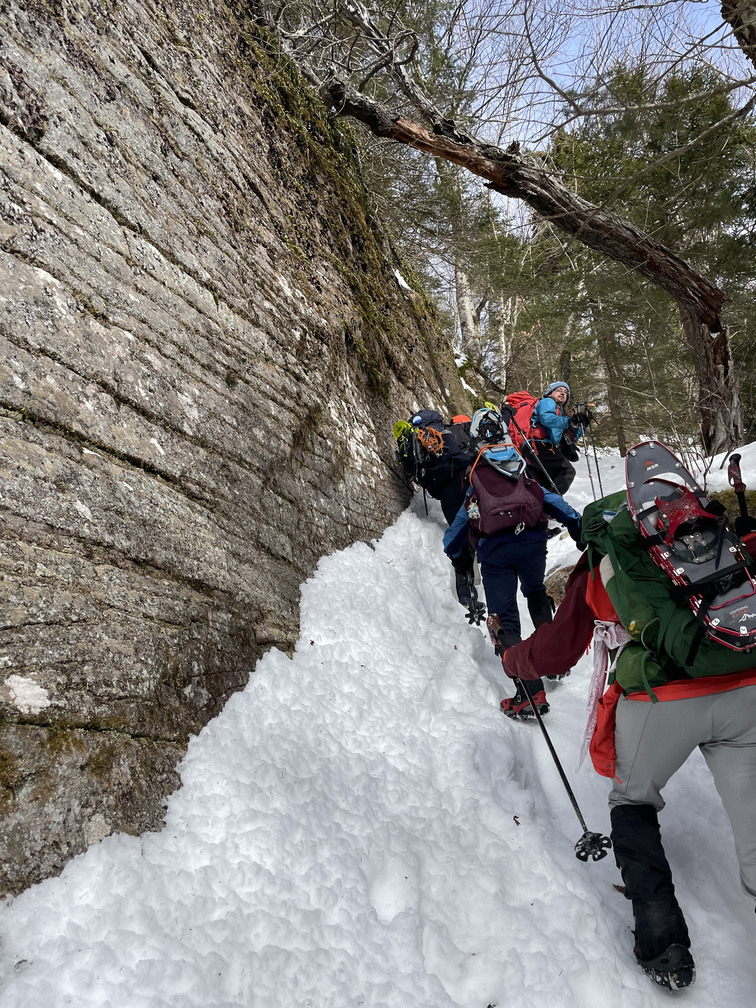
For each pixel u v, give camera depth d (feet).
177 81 12.44
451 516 17.48
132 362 8.78
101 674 6.73
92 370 8.02
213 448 10.10
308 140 18.69
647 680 7.04
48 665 6.24
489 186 22.62
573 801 8.66
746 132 24.00
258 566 10.43
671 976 6.72
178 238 10.77
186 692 7.84
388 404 18.97
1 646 5.90
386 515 16.55
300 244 16.05
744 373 31.01
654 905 6.91
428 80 25.59
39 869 5.59
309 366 14.23
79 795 6.08
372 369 18.12
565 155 27.27
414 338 24.14
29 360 7.16
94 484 7.54
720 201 24.58
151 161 10.61
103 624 6.99
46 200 8.04
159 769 7.02
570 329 39.22
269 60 17.56
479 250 34.04
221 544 9.60
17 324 7.13
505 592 12.60
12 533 6.37
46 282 7.68
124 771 6.60
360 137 24.71
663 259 24.64
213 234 11.96
